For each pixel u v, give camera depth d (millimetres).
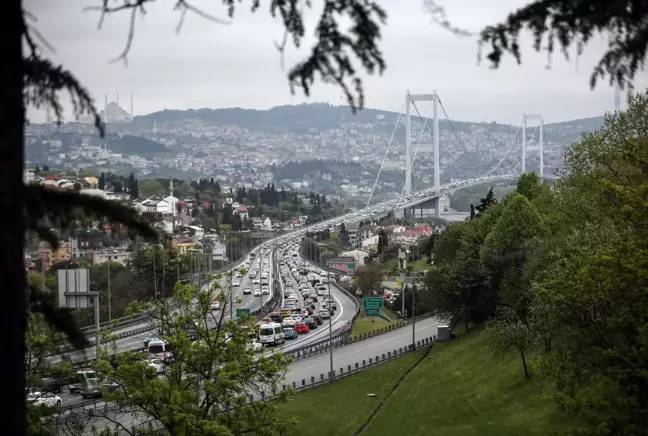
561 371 31281
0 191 7660
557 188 71812
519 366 61312
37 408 29188
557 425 46062
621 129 54969
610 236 36281
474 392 59094
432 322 109750
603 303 29141
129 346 75188
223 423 39312
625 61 8859
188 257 112625
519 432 47156
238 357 41062
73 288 54781
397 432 54125
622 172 45031
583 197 56750
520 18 8984
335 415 59562
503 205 90562
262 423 40031
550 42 9023
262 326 90750
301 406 60906
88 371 52812
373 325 112125
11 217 7766
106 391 38844
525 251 73688
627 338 27656
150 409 39188
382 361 77812
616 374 26531
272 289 161750
